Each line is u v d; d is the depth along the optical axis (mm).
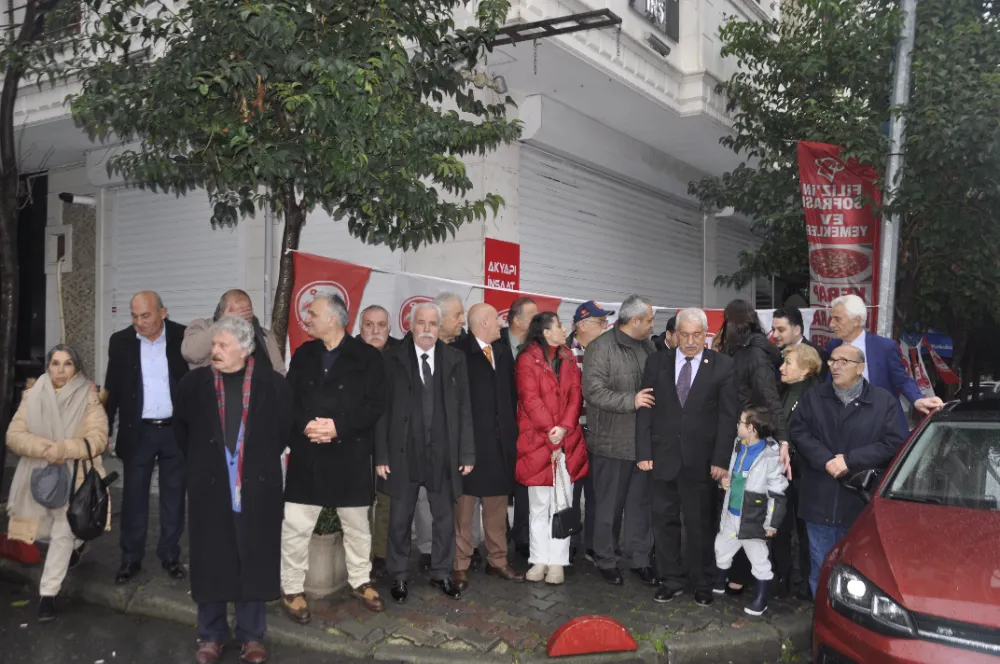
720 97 9594
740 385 5141
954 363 11461
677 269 12875
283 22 4516
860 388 4742
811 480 4867
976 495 4113
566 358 5559
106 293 11484
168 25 5270
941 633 3221
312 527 4836
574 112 9133
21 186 12477
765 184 9125
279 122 5133
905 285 8312
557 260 9688
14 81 6641
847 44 7941
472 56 6008
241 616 4379
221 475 4184
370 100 4695
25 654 4535
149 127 5172
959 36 6906
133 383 5449
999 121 6246
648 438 5188
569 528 5289
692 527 5105
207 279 10391
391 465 5066
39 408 5020
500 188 8477
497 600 5203
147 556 6004
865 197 7008
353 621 4812
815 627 3824
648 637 4578
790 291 16516
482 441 5387
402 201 5168
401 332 6559
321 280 5984
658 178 11398
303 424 4723
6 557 5934
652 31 8781
